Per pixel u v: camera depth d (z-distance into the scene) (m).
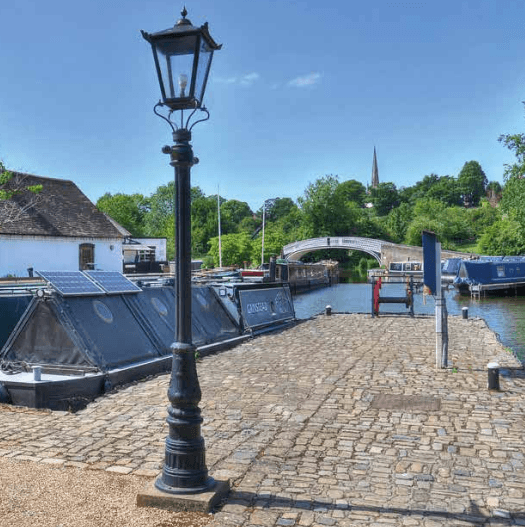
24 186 33.19
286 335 16.14
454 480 5.38
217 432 6.90
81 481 5.26
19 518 4.45
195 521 4.51
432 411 7.78
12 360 9.66
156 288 12.83
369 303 42.91
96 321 10.19
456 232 103.06
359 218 112.19
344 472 5.60
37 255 32.44
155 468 5.62
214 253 65.25
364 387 9.27
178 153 4.95
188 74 4.89
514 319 30.28
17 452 6.09
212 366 11.31
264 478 5.45
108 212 88.50
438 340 10.89
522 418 7.42
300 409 7.96
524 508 4.77
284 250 85.38
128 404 8.24
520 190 28.81
